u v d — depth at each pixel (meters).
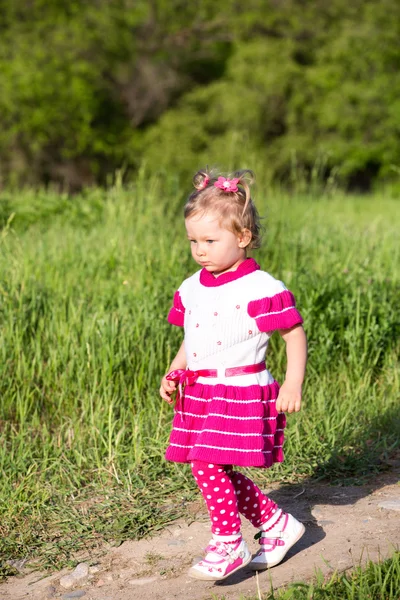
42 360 5.31
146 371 5.25
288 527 3.25
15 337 5.27
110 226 7.92
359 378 5.49
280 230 7.83
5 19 27.28
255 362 3.12
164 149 26.61
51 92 25.52
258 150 25.91
